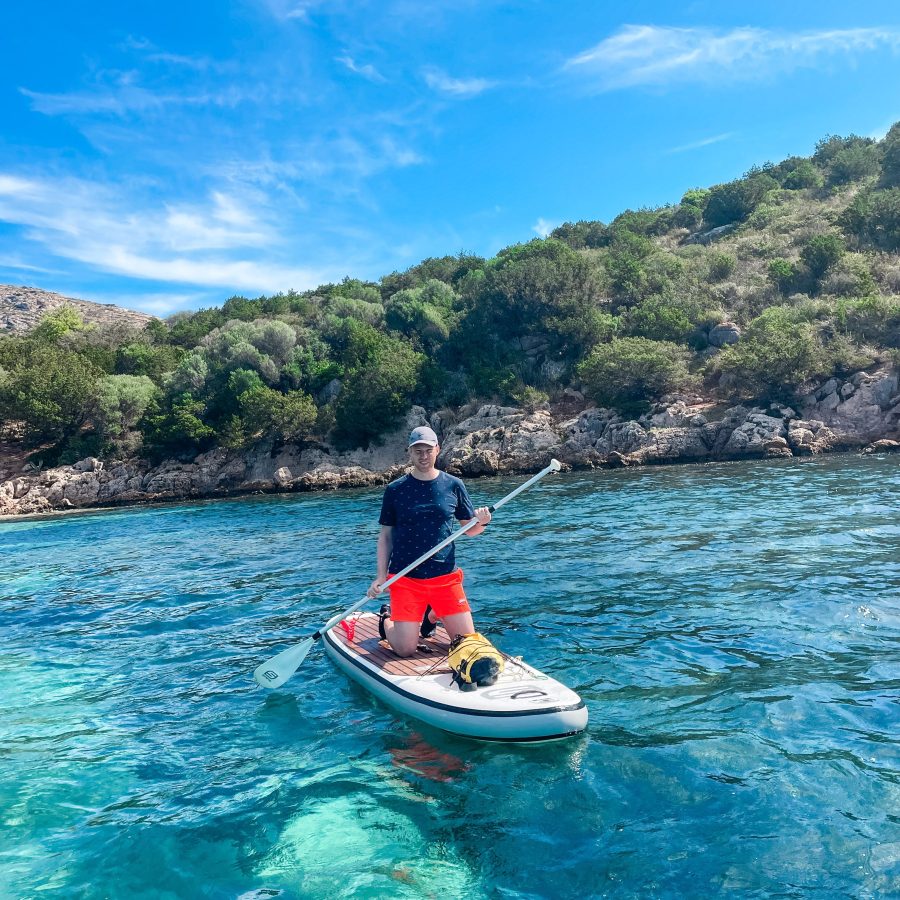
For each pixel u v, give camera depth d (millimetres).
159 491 36375
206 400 40188
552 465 5820
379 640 6566
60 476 37406
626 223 62969
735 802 3859
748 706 5066
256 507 27125
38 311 97562
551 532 13508
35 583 12906
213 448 39062
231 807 4160
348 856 3592
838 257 41156
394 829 3822
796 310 36000
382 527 5840
